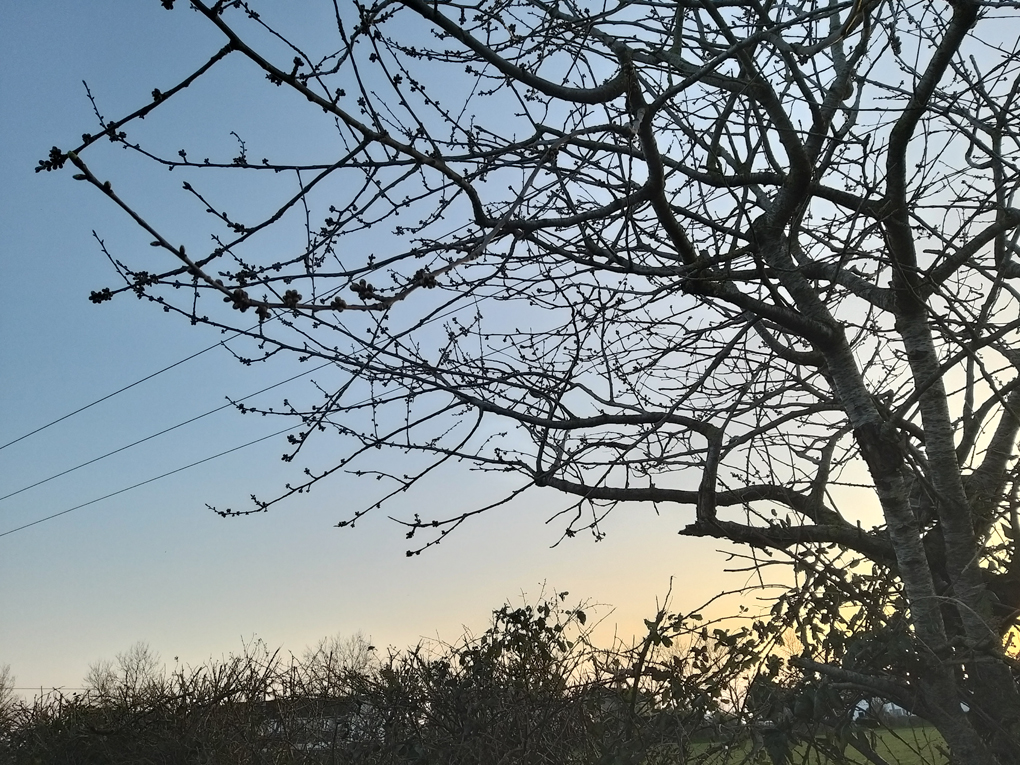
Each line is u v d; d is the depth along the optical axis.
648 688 6.24
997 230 5.08
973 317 4.94
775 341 6.04
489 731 7.36
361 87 3.45
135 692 11.41
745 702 5.46
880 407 5.05
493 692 7.59
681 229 4.87
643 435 5.39
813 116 4.79
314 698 9.61
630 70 4.25
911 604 4.76
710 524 5.53
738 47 4.46
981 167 5.62
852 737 5.00
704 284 4.90
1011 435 5.75
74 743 10.84
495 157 4.45
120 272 3.03
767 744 4.96
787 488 5.99
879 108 4.94
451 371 4.87
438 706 7.86
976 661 4.53
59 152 2.26
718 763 5.79
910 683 4.69
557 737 7.03
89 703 11.51
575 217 4.59
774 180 5.05
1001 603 5.01
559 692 7.15
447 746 7.59
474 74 4.89
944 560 5.45
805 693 4.90
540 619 7.68
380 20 3.97
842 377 5.11
